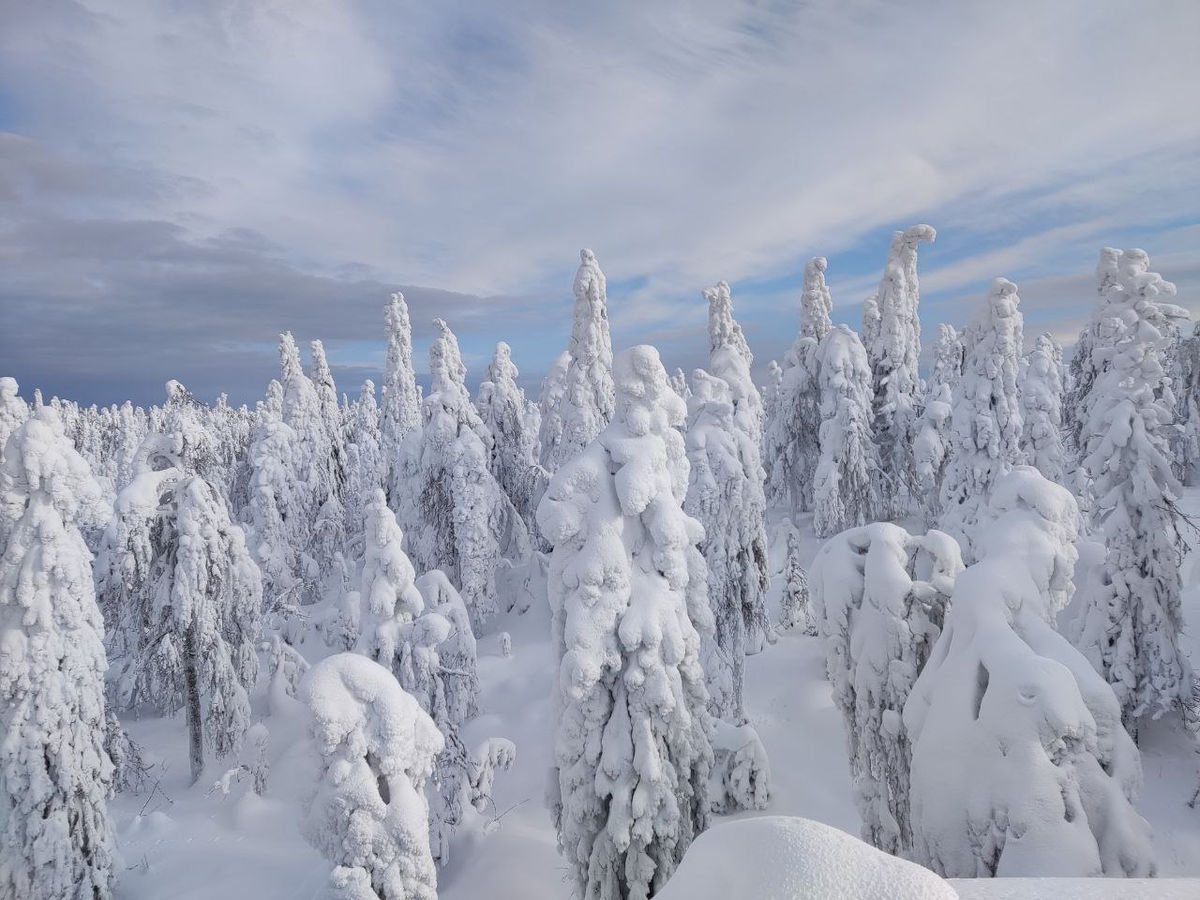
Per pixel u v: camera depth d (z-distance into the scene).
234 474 48.16
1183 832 14.60
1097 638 17.91
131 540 18.89
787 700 23.44
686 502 20.80
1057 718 6.76
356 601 21.58
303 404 44.06
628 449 10.32
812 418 39.19
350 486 50.22
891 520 35.81
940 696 7.93
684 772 10.23
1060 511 8.83
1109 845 6.71
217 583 20.44
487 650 28.69
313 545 42.38
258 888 14.73
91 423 91.62
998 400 25.78
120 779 18.70
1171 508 17.44
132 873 15.54
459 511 30.03
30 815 12.82
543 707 22.45
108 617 21.03
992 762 7.12
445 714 15.66
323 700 8.57
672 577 10.39
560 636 10.62
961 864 7.21
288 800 18.72
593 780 10.07
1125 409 17.75
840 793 17.94
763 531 22.38
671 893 3.46
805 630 28.56
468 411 32.69
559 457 28.73
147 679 21.55
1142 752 17.44
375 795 8.52
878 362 36.81
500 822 16.75
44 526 13.30
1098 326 18.83
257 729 19.02
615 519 10.24
